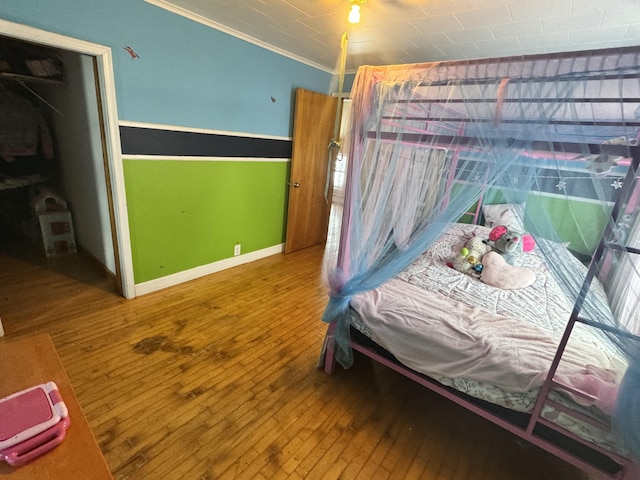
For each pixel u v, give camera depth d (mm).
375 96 1638
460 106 1448
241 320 2678
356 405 1960
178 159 2812
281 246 4281
